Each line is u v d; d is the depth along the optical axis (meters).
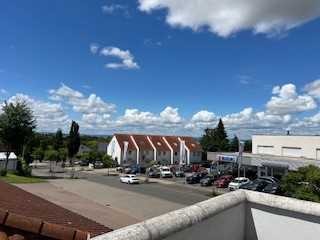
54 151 90.81
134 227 2.63
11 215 3.75
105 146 115.69
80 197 39.94
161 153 98.38
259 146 63.97
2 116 61.44
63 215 7.32
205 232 3.64
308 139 55.81
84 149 119.50
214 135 104.19
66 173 76.31
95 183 56.25
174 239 3.07
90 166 91.62
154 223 2.83
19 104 62.12
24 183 48.78
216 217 3.88
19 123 61.47
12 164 64.00
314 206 4.21
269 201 4.47
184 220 3.19
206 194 46.59
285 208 4.39
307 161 49.47
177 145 101.62
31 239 3.75
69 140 106.69
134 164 89.25
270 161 53.53
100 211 31.50
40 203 8.58
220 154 64.50
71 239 3.92
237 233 4.43
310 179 30.03
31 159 85.44
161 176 69.25
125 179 58.34
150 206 36.34
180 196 44.25
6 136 61.09
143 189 50.38
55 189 45.53
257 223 4.59
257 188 42.56
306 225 4.26
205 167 80.25
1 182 12.01
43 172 78.94
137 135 100.00
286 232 4.40
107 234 2.43
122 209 33.81
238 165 55.09
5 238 3.56
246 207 4.68
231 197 4.32
